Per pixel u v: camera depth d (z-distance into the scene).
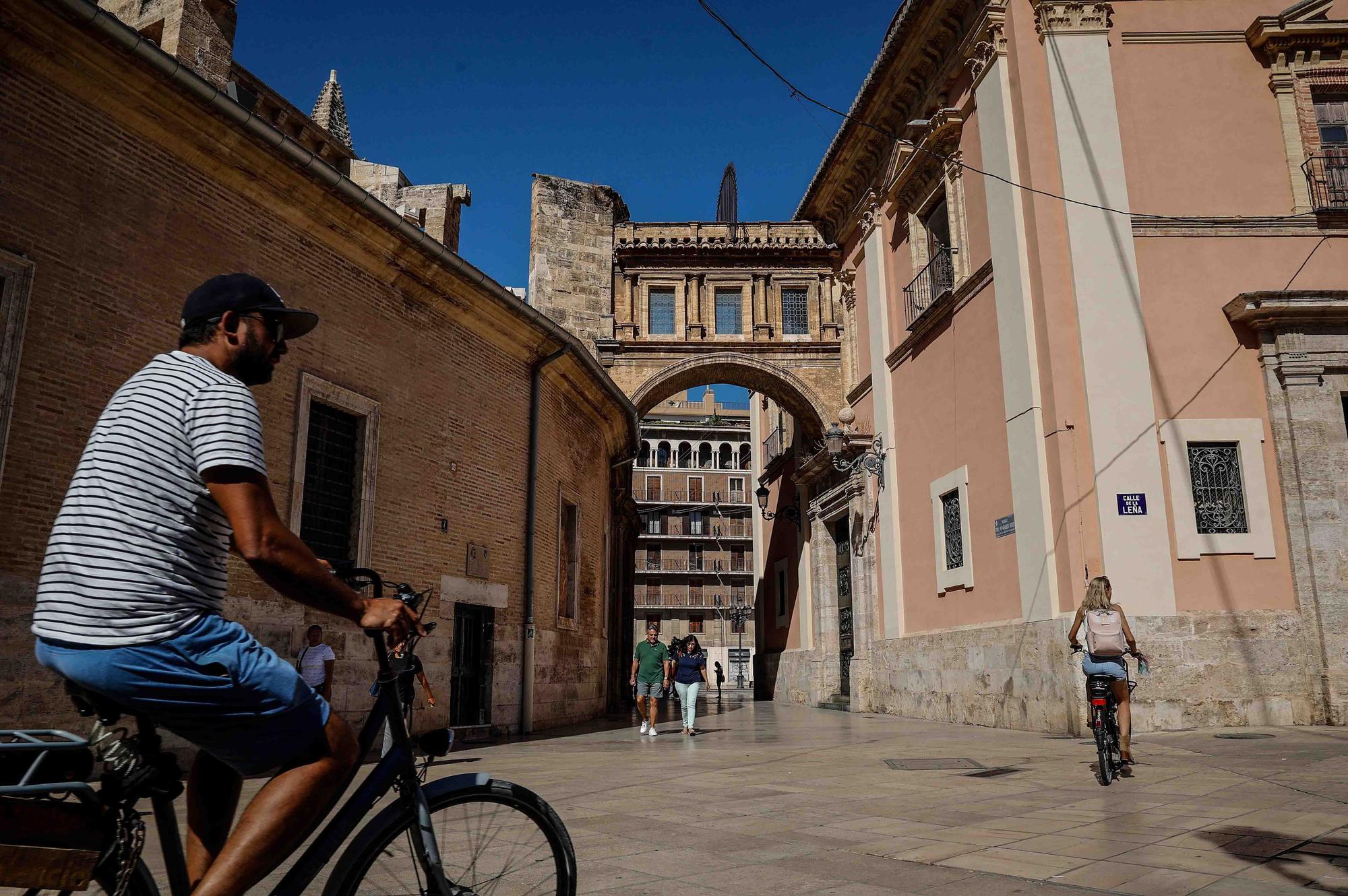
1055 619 11.67
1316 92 13.31
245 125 9.05
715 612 78.12
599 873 4.09
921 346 16.80
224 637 2.00
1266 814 5.16
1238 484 12.11
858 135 18.89
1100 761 6.68
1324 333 12.19
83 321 7.91
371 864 2.32
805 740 11.80
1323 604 11.38
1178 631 11.34
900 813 5.68
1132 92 13.12
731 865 4.23
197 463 2.01
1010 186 13.23
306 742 2.09
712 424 80.12
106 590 1.90
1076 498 11.80
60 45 7.68
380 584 2.47
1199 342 12.38
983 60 14.15
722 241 25.92
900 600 17.30
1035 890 3.68
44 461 7.50
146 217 8.57
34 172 7.60
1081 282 12.39
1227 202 12.84
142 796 2.02
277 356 2.39
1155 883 3.72
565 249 25.52
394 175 18.00
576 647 17.02
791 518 27.11
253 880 2.00
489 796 2.56
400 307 11.95
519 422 14.78
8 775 1.87
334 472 10.71
